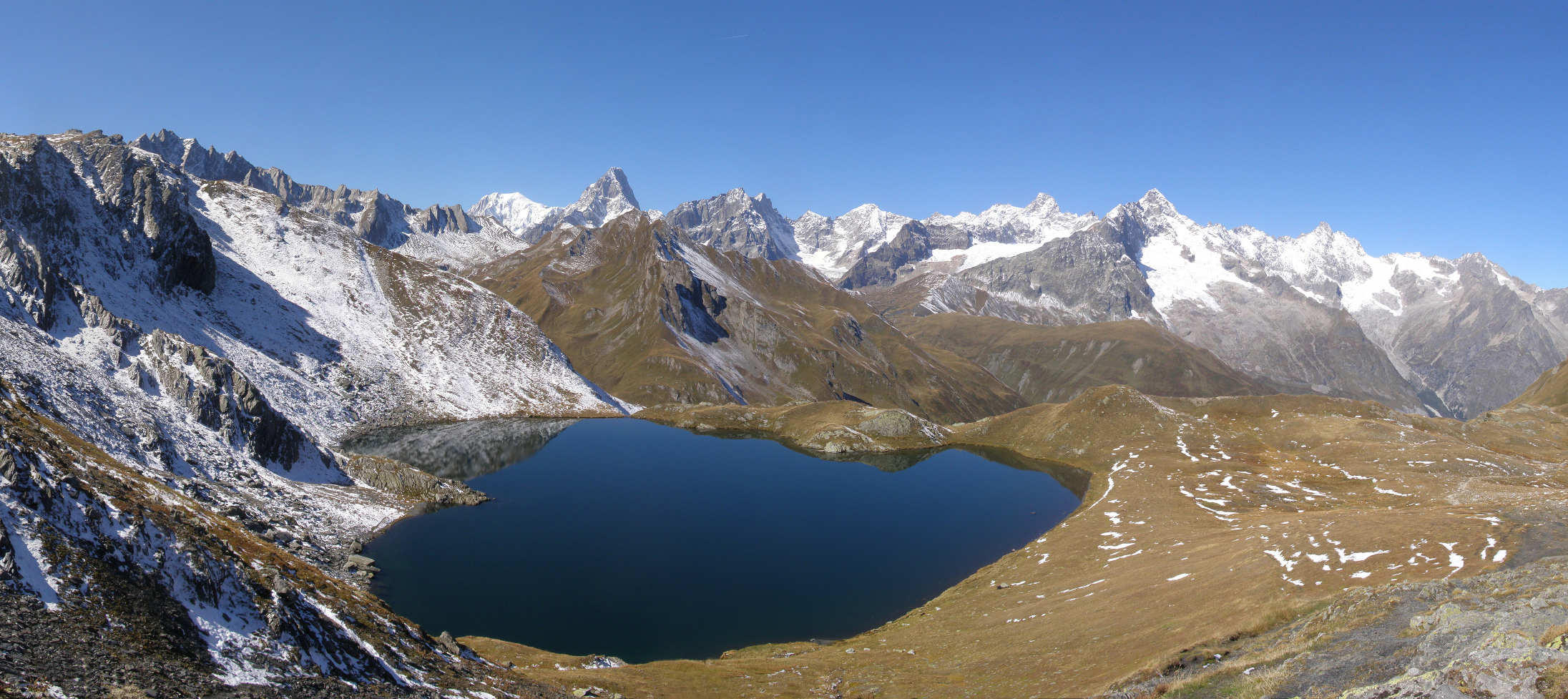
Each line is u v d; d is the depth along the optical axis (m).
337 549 105.25
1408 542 59.53
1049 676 49.00
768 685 58.94
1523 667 23.06
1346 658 31.88
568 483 167.38
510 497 150.50
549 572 104.25
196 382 127.44
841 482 185.75
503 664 57.94
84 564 35.50
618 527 131.38
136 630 33.44
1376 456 163.50
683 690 55.81
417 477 143.25
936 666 60.75
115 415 106.12
